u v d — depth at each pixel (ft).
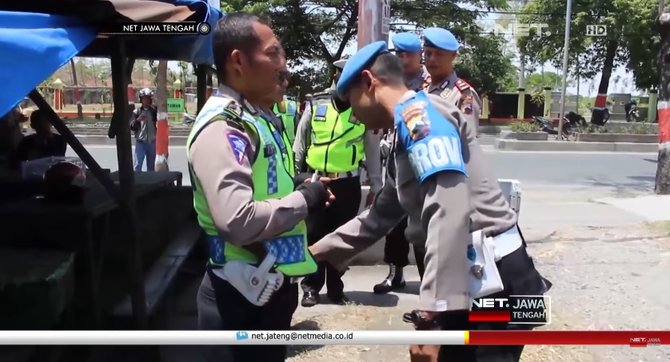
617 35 83.87
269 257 6.90
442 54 12.48
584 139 60.85
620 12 82.99
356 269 18.06
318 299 15.20
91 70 116.47
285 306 7.47
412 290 16.33
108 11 7.96
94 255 10.18
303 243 7.29
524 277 7.50
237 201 6.30
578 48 88.79
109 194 10.13
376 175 14.83
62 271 8.48
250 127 6.76
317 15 79.25
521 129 63.05
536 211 26.99
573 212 26.66
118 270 10.93
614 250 19.42
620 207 27.50
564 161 49.37
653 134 62.13
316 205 6.99
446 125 6.81
